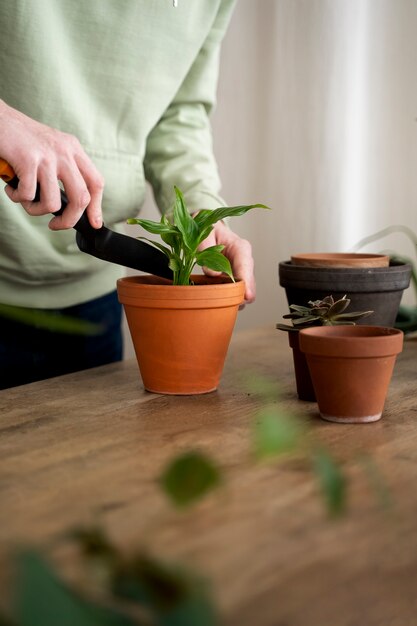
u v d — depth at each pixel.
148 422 0.92
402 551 0.57
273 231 2.06
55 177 1.00
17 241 1.35
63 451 0.81
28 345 1.44
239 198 2.10
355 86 1.88
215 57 1.53
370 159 1.88
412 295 1.87
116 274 1.59
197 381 1.04
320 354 0.89
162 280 1.15
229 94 2.08
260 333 1.49
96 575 0.49
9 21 1.24
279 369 1.20
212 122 2.11
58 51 1.30
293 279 1.15
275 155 2.03
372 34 1.83
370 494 0.68
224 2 1.48
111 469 0.75
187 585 0.39
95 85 1.37
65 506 0.65
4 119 0.99
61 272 1.45
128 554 0.42
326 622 0.48
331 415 0.92
